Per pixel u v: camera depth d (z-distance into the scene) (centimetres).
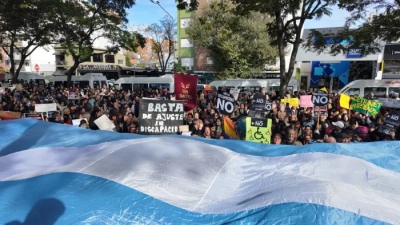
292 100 1298
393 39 1488
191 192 322
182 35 4816
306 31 3181
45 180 332
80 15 2525
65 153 451
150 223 278
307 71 3703
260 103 1002
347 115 1046
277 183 336
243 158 412
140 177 330
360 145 445
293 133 714
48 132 539
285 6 1460
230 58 3659
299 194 293
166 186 323
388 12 1424
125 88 2747
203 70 4566
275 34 1722
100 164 357
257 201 294
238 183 351
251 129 745
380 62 3047
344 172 366
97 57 5956
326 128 888
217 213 288
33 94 1938
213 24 1958
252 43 3481
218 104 909
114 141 468
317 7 1524
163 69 5006
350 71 3316
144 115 751
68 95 1927
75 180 325
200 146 430
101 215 279
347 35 1523
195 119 883
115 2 2628
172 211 291
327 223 260
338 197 286
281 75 1697
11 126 574
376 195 311
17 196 309
